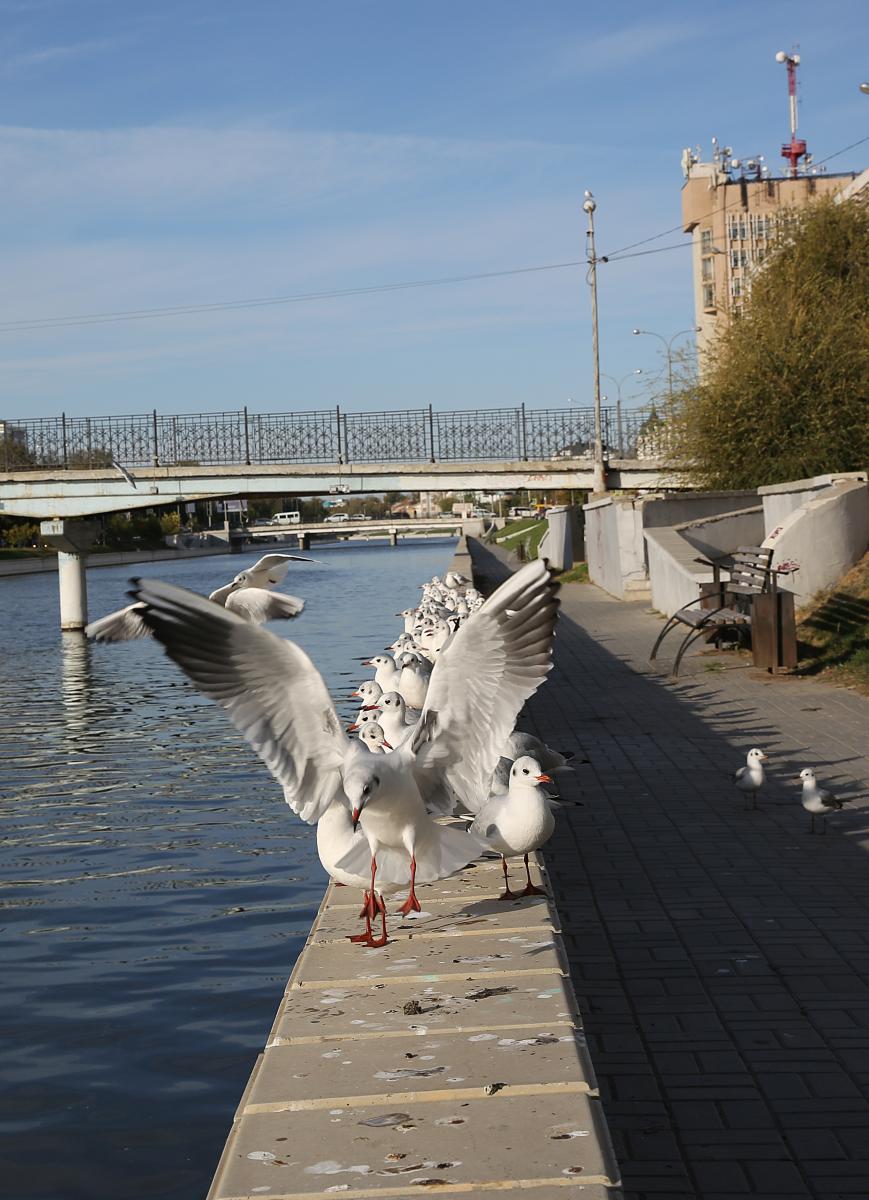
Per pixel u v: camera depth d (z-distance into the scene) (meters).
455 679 5.81
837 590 23.53
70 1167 6.79
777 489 28.75
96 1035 8.82
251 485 53.22
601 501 40.59
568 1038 4.80
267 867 13.41
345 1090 4.38
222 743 22.00
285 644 5.54
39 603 69.62
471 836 6.18
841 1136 5.55
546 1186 3.69
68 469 53.88
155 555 128.62
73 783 18.78
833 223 40.94
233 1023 8.95
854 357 36.59
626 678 20.64
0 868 13.86
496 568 59.41
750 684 19.12
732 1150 5.47
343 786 5.75
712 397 37.97
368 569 89.94
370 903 6.26
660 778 13.25
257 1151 3.96
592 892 9.38
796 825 11.16
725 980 7.49
